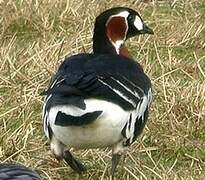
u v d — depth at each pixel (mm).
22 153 12023
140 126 10922
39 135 12695
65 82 10250
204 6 18219
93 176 11547
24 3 17375
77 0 17656
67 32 16641
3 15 17078
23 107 13344
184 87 14031
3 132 12609
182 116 13141
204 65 15438
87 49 15625
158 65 15211
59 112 10078
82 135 10391
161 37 16484
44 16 17109
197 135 12711
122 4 17938
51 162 11844
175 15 17812
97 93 10172
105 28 11758
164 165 11961
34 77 14461
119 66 10758
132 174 11461
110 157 12008
